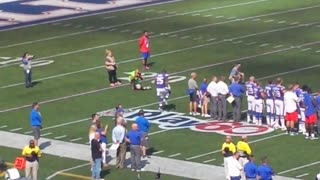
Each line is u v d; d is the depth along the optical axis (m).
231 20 72.88
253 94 49.56
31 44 67.75
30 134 49.28
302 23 71.50
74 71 60.56
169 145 46.88
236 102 49.91
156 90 54.66
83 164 44.91
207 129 49.06
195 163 44.41
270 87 49.22
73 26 72.75
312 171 42.88
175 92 55.31
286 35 67.88
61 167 44.53
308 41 66.12
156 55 63.47
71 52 65.12
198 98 51.59
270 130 48.66
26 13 78.06
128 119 50.69
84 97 55.25
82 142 47.91
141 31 70.19
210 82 52.94
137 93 55.59
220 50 64.25
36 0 83.50
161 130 49.12
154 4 79.75
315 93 54.00
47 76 59.62
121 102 53.97
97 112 52.41
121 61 62.34
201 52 63.81
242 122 50.09
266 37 67.38
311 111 47.09
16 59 63.84
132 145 43.47
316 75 57.78
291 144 46.50
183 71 59.53
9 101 55.06
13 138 48.66
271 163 44.03
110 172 43.72
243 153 41.56
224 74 58.41
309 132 47.28
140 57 63.19
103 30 70.94
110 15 76.00
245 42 66.12
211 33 68.94
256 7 77.50
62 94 56.00
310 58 61.78
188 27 70.88
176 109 52.44
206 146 46.62
